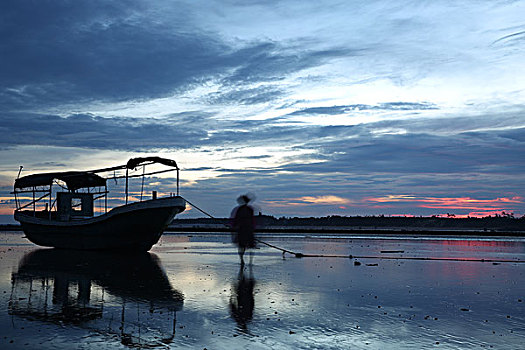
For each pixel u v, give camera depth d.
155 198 23.42
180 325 7.44
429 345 6.39
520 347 6.30
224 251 24.02
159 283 11.83
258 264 16.98
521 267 16.56
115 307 8.79
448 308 8.83
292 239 40.53
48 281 12.19
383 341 6.57
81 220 24.41
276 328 7.27
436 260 19.30
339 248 27.38
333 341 6.57
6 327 7.27
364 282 12.23
